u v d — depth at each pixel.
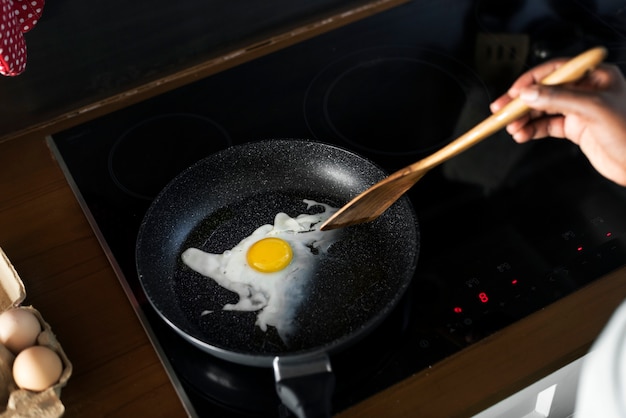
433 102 1.14
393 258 0.96
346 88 1.16
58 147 1.09
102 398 0.85
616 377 0.41
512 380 0.86
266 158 1.04
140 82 1.16
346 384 0.86
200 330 0.90
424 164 0.88
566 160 1.06
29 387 0.81
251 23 1.19
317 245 0.97
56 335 0.90
